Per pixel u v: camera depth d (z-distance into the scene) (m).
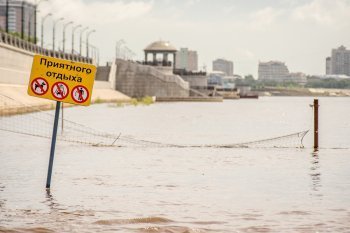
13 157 38.38
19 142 51.03
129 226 18.14
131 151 43.53
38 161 36.00
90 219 19.03
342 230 17.62
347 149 46.47
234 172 31.16
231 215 19.78
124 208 20.86
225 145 51.28
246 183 27.06
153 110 169.00
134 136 64.44
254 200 22.59
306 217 19.45
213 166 33.94
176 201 22.31
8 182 26.81
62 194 23.64
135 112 147.38
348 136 68.88
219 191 24.69
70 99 24.22
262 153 42.50
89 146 47.78
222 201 22.34
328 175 29.94
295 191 24.73
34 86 23.98
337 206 21.34
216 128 85.56
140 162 35.81
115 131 73.06
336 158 38.84
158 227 17.92
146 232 17.42
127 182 27.12
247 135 70.25
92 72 24.14
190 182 27.31
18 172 30.45
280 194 24.00
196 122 103.12
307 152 43.62
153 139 60.56
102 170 31.70
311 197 23.25
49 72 24.06
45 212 20.06
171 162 36.06
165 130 77.25
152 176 29.31
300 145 52.78
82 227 17.92
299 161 36.91
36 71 23.97
